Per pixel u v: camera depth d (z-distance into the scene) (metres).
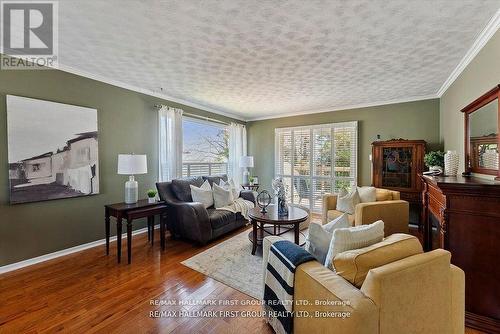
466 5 1.75
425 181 2.80
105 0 1.69
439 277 1.21
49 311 1.86
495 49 2.03
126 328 1.69
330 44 2.37
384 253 1.22
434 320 1.20
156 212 3.03
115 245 3.28
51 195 2.78
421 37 2.22
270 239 1.79
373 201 3.56
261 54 2.60
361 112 4.83
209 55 2.62
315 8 1.79
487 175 2.16
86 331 1.66
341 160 5.02
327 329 1.11
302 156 5.53
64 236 2.94
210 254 2.98
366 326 0.99
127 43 2.34
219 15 1.88
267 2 1.72
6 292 2.11
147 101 3.96
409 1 1.71
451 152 2.83
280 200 3.32
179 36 2.21
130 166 2.97
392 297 1.06
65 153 2.90
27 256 2.64
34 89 2.67
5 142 2.47
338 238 1.38
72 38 2.24
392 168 4.20
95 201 3.25
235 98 4.42
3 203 2.47
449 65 2.88
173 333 1.65
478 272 1.71
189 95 4.23
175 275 2.44
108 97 3.39
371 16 1.89
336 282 1.17
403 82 3.51
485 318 1.69
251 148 6.39
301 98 4.39
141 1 1.71
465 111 2.62
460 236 1.77
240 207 3.96
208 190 3.88
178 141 4.35
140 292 2.13
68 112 2.93
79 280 2.33
